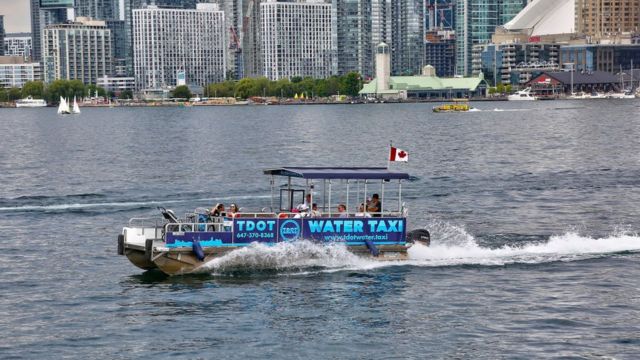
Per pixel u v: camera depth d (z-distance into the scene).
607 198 154.25
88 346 75.56
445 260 101.44
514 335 77.81
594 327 79.56
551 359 72.56
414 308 84.81
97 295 89.69
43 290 92.19
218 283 92.69
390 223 99.62
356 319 81.69
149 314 83.31
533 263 100.62
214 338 77.06
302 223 97.69
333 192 158.38
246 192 167.88
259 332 78.44
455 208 144.38
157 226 99.44
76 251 111.44
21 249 113.12
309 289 90.38
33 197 164.88
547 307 85.00
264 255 96.56
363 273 96.06
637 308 84.50
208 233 95.75
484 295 88.75
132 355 73.50
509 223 129.12
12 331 79.25
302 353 73.81
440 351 74.31
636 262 100.88
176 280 94.25
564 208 143.38
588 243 109.69
